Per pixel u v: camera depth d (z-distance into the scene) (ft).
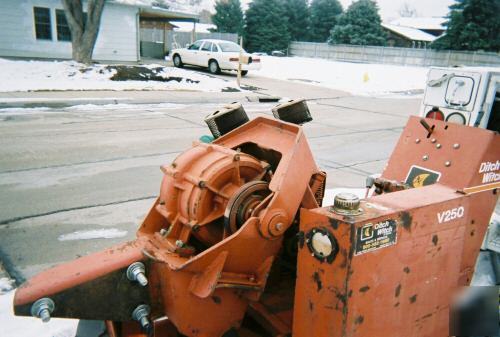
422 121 10.07
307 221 6.09
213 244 7.57
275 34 169.58
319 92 61.98
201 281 6.54
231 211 7.04
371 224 5.78
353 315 5.93
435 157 9.61
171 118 37.37
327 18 194.90
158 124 34.45
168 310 6.95
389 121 40.86
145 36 116.47
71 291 6.47
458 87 11.97
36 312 6.23
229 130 9.23
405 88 74.18
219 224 7.57
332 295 5.92
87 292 6.59
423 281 6.84
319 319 6.14
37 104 39.47
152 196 18.54
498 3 136.36
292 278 9.04
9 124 32.24
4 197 17.87
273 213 6.73
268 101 52.11
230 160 7.54
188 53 75.82
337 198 6.02
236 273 6.88
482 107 11.68
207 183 7.27
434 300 7.17
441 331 7.51
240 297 7.11
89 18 57.52
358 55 155.02
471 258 9.07
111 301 6.79
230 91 55.67
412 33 194.90
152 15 93.40
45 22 70.44
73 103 41.37
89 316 6.65
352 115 43.83
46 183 19.74
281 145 7.82
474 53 132.26
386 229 6.00
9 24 67.46
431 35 211.61
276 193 6.81
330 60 150.51
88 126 32.73
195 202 7.31
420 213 6.46
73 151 25.32
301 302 6.39
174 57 78.43
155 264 7.07
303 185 7.26
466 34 135.85
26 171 21.36
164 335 7.64
